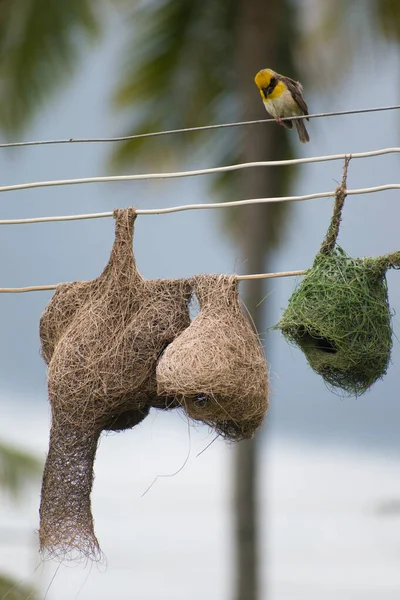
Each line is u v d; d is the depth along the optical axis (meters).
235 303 21.05
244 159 36.25
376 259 20.75
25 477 30.12
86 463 21.84
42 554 21.64
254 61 35.19
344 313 20.36
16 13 34.00
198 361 20.05
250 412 20.42
